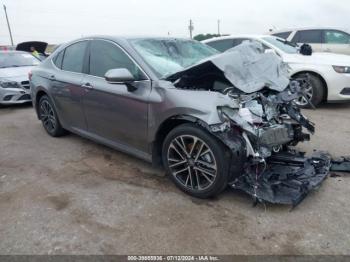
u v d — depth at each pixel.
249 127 2.90
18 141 5.11
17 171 3.96
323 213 2.90
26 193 3.40
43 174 3.85
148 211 3.01
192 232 2.70
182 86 3.21
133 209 3.05
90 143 4.87
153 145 3.45
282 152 3.78
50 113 5.17
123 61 3.66
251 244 2.54
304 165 3.46
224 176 2.93
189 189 3.21
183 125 3.11
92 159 4.25
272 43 7.17
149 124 3.34
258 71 3.56
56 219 2.92
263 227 2.73
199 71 3.21
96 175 3.78
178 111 3.04
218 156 2.89
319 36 9.54
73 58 4.49
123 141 3.81
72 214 2.99
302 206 3.02
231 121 2.87
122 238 2.64
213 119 2.81
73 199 3.25
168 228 2.76
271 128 3.05
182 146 3.18
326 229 2.68
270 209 2.98
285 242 2.55
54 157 4.38
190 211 2.99
